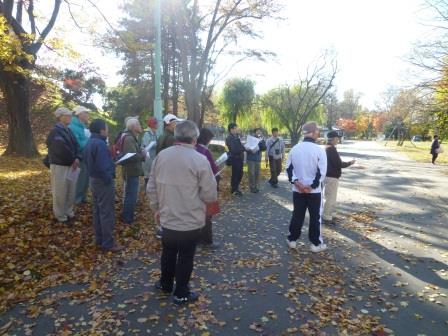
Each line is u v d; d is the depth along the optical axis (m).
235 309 4.17
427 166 23.39
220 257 5.79
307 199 6.14
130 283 4.76
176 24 16.12
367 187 13.86
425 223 8.23
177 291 4.18
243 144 11.79
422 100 21.58
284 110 33.47
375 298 4.52
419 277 5.17
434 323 3.96
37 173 11.39
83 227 6.51
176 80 28.83
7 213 6.57
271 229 7.50
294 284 4.86
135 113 30.33
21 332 3.64
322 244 6.19
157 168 4.01
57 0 14.30
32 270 4.95
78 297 4.36
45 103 25.94
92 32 12.90
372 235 7.20
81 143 7.26
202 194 3.93
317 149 5.94
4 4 12.73
